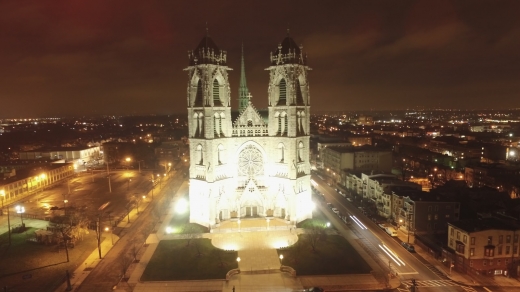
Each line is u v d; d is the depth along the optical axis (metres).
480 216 120.94
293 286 86.06
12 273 92.38
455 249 99.38
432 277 91.44
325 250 104.56
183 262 97.56
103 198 167.75
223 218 126.50
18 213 142.00
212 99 118.94
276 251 104.38
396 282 88.12
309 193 130.00
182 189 183.25
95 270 94.44
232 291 84.06
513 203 130.12
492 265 95.56
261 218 128.50
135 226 127.56
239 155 128.75
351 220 132.75
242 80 145.62
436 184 185.62
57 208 136.62
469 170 185.88
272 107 125.69
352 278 89.56
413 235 117.12
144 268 95.12
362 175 159.75
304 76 124.56
